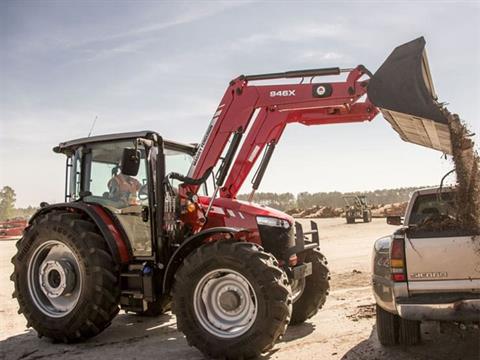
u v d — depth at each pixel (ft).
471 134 15.19
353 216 94.43
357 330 18.33
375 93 15.23
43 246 19.12
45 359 16.26
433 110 14.66
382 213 121.29
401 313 13.56
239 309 15.89
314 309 19.88
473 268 13.46
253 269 15.21
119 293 18.15
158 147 18.66
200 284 15.99
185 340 18.17
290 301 15.26
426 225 14.78
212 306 16.15
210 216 18.69
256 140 19.74
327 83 18.89
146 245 18.51
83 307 17.71
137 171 17.72
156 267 18.03
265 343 14.94
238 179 19.95
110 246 18.15
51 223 18.76
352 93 18.54
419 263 13.79
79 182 20.21
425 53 15.47
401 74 15.17
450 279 13.58
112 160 19.60
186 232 19.06
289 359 15.28
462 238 13.57
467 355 14.87
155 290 17.92
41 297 19.11
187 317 15.93
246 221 18.08
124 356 16.29
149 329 20.08
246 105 19.45
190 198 18.72
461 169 15.11
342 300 23.95
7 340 18.86
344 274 31.89
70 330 17.83
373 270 15.46
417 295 13.76
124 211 19.01
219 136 19.56
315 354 15.67
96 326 17.92
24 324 21.57
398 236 14.14
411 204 18.11
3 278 34.37
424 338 16.78
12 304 25.91
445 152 17.19
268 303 15.01
